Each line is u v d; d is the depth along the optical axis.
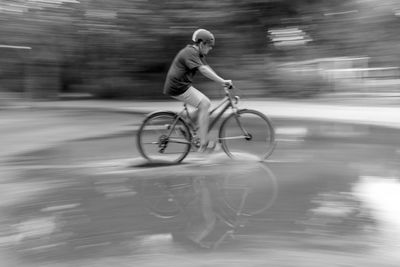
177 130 6.39
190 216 4.30
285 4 15.93
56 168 6.21
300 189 5.10
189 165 6.29
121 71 15.78
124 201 4.77
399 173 5.71
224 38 15.49
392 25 16.47
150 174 5.84
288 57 16.70
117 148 7.50
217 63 15.53
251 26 16.12
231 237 3.77
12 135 8.73
